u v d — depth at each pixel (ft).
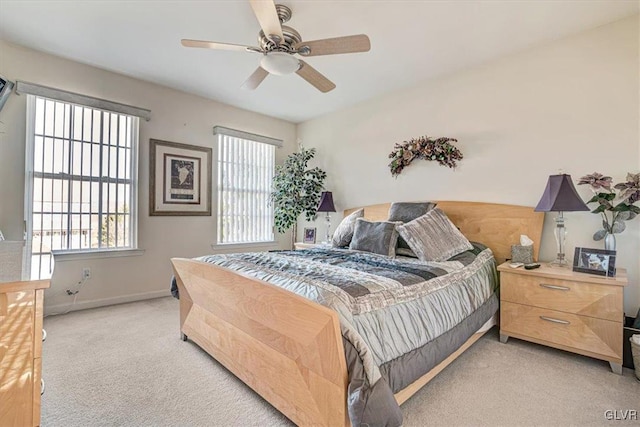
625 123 8.08
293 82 11.98
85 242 10.91
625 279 6.94
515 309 8.27
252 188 15.69
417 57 10.00
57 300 10.36
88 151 10.96
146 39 9.07
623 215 7.62
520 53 9.70
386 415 3.89
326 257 8.32
